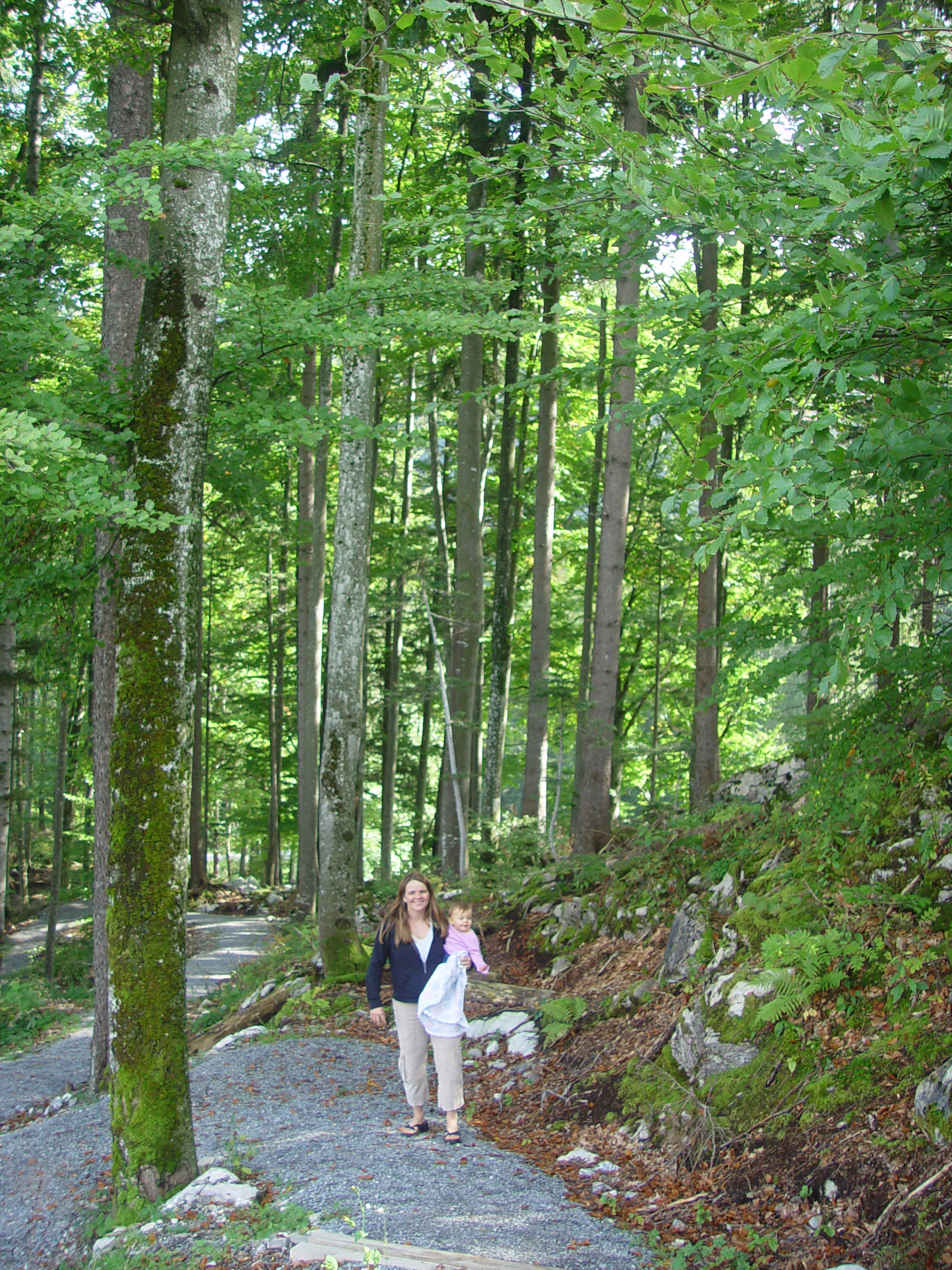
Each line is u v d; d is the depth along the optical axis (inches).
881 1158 170.6
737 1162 194.5
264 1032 365.1
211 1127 245.8
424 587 708.7
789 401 117.6
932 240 129.0
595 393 808.9
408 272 280.2
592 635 792.3
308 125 568.7
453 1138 226.8
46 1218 215.9
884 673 214.1
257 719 1198.3
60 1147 263.3
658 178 142.3
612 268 237.5
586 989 343.9
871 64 102.3
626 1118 230.2
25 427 171.0
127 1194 203.8
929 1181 158.7
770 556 314.2
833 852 268.1
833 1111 189.2
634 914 378.9
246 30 476.1
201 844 1007.0
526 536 894.4
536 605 637.9
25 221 218.2
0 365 237.1
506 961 424.2
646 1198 192.5
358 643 427.5
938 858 238.8
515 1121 253.6
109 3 298.8
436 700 775.1
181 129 237.5
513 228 213.5
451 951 237.9
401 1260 157.9
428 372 808.3
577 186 196.9
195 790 1003.3
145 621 218.5
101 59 383.2
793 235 146.6
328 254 602.2
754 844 326.0
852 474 123.7
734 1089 213.8
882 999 210.2
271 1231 174.1
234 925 827.4
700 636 277.0
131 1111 207.3
